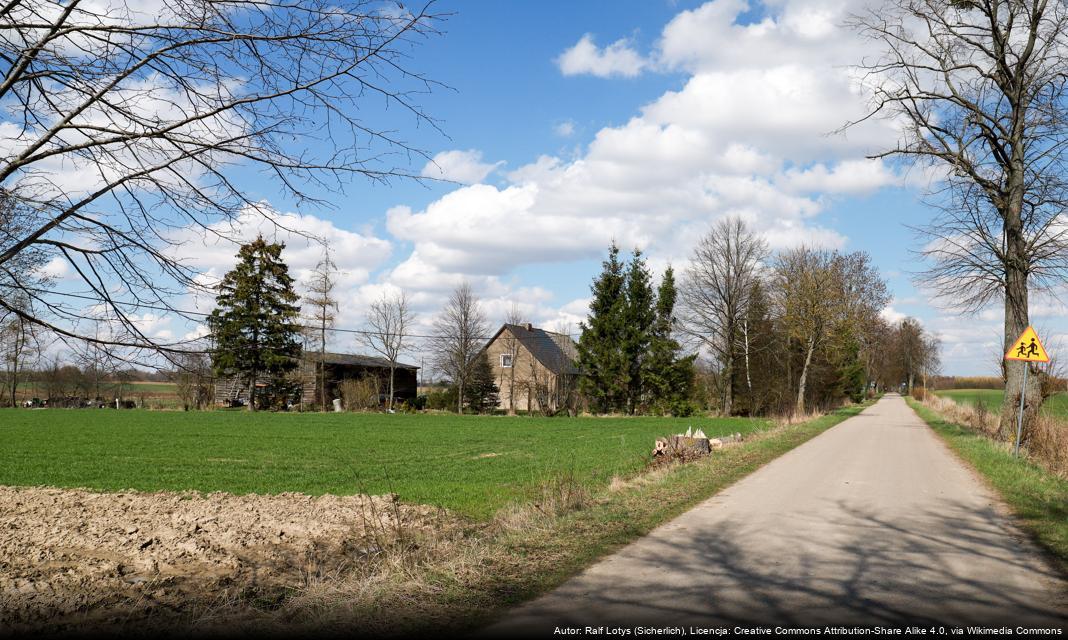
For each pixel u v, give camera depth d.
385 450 26.62
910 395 100.19
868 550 8.05
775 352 52.50
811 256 51.81
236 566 8.33
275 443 29.39
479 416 53.62
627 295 55.91
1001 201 22.23
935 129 22.09
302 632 5.51
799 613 5.81
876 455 19.77
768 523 9.69
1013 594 6.35
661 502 11.46
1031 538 8.72
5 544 9.40
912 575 6.99
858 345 59.31
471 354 61.50
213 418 45.94
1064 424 18.41
